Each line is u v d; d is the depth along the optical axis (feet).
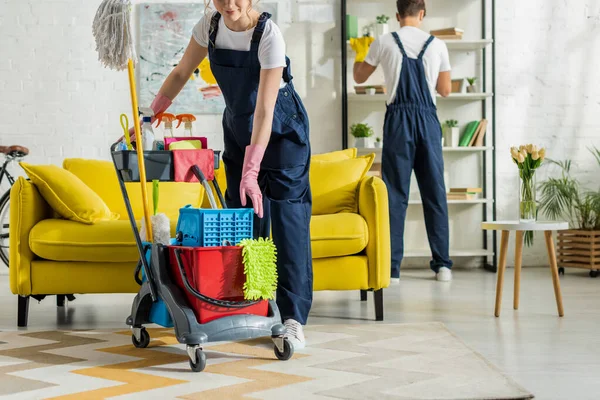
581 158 18.80
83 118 18.21
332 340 9.25
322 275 10.92
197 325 7.59
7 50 18.07
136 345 8.93
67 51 18.16
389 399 6.43
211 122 18.15
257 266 7.70
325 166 12.50
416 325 10.37
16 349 8.86
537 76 18.80
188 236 7.94
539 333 9.84
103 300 13.75
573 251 16.97
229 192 8.76
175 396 6.60
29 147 18.15
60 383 7.12
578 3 18.76
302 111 8.57
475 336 9.66
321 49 18.57
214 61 8.16
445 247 16.22
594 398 6.62
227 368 7.73
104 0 7.91
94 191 12.48
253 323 7.82
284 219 8.54
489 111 18.78
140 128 8.59
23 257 10.70
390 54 15.87
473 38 18.80
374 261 10.95
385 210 11.05
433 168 16.03
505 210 18.78
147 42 18.11
